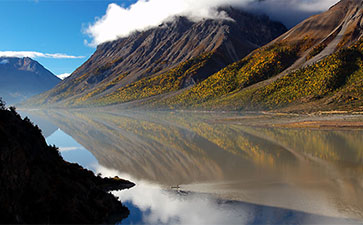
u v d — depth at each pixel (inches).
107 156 2679.6
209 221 1215.6
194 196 1555.1
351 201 1448.1
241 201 1476.4
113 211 1288.1
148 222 1211.9
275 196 1534.2
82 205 1130.7
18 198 894.4
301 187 1685.5
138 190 1649.9
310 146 2999.5
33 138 1229.7
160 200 1492.4
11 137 981.2
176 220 1258.6
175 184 1787.6
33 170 1028.5
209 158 2539.4
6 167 872.9
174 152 2842.0
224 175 1984.5
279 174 1974.7
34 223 902.4
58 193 1066.1
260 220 1243.8
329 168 2101.4
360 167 2113.7
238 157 2556.6
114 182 1736.0
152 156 2667.3
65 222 994.7
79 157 2655.0
